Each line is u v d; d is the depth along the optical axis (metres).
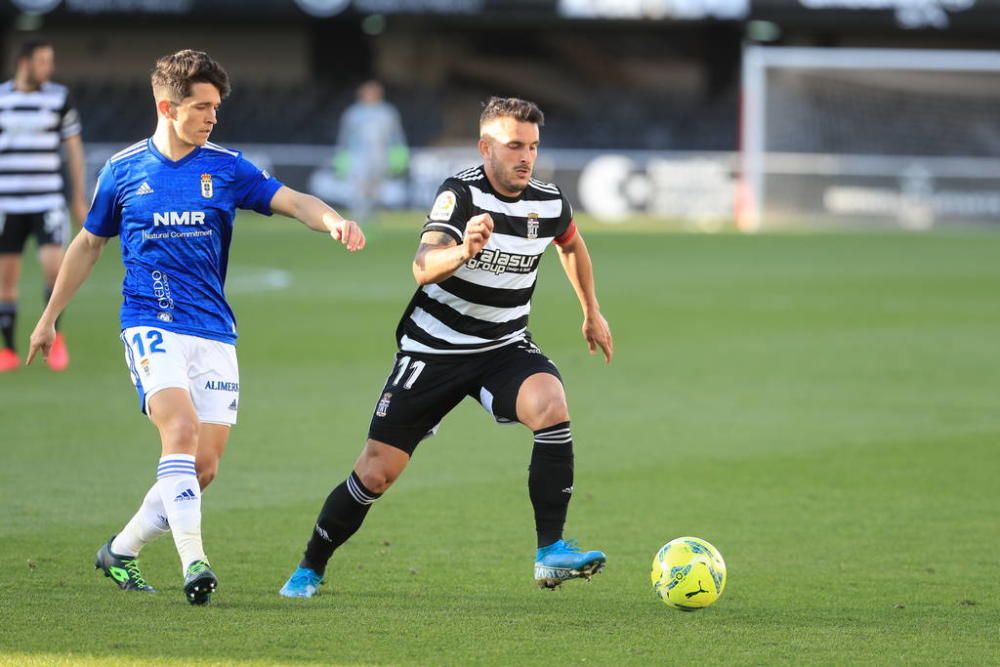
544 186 19.61
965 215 108.44
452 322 19.22
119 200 19.19
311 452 30.02
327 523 19.16
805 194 109.06
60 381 38.50
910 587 19.95
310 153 109.94
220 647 16.25
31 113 38.59
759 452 30.66
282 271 70.81
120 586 19.25
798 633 17.36
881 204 108.81
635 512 25.20
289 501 25.59
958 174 108.50
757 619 18.08
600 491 26.95
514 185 18.75
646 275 69.69
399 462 19.41
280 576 20.34
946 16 112.50
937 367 42.84
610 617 18.11
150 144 19.25
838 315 55.16
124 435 31.47
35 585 19.33
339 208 108.88
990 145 109.69
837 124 109.81
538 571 18.77
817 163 108.88
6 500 25.14
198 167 19.11
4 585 19.27
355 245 18.47
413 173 110.25
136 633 16.83
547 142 119.12
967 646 16.84
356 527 19.34
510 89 146.62
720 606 18.77
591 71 150.50
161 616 17.67
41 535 22.55
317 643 16.52
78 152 39.72
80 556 21.17
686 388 38.94
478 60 144.88
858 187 108.75
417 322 19.47
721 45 128.62
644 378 40.59
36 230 39.06
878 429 33.34
